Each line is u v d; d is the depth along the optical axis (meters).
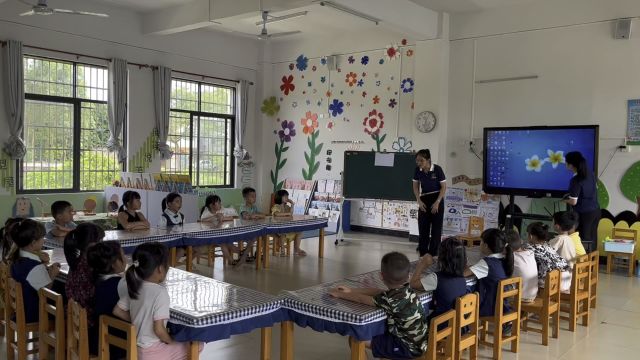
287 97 10.08
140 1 7.63
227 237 5.09
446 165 7.96
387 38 8.67
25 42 7.07
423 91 7.93
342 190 8.18
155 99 8.58
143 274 2.48
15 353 3.33
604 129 6.64
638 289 5.50
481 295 3.39
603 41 6.61
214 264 6.22
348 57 9.19
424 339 2.69
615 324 4.28
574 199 5.49
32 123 7.37
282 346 2.81
